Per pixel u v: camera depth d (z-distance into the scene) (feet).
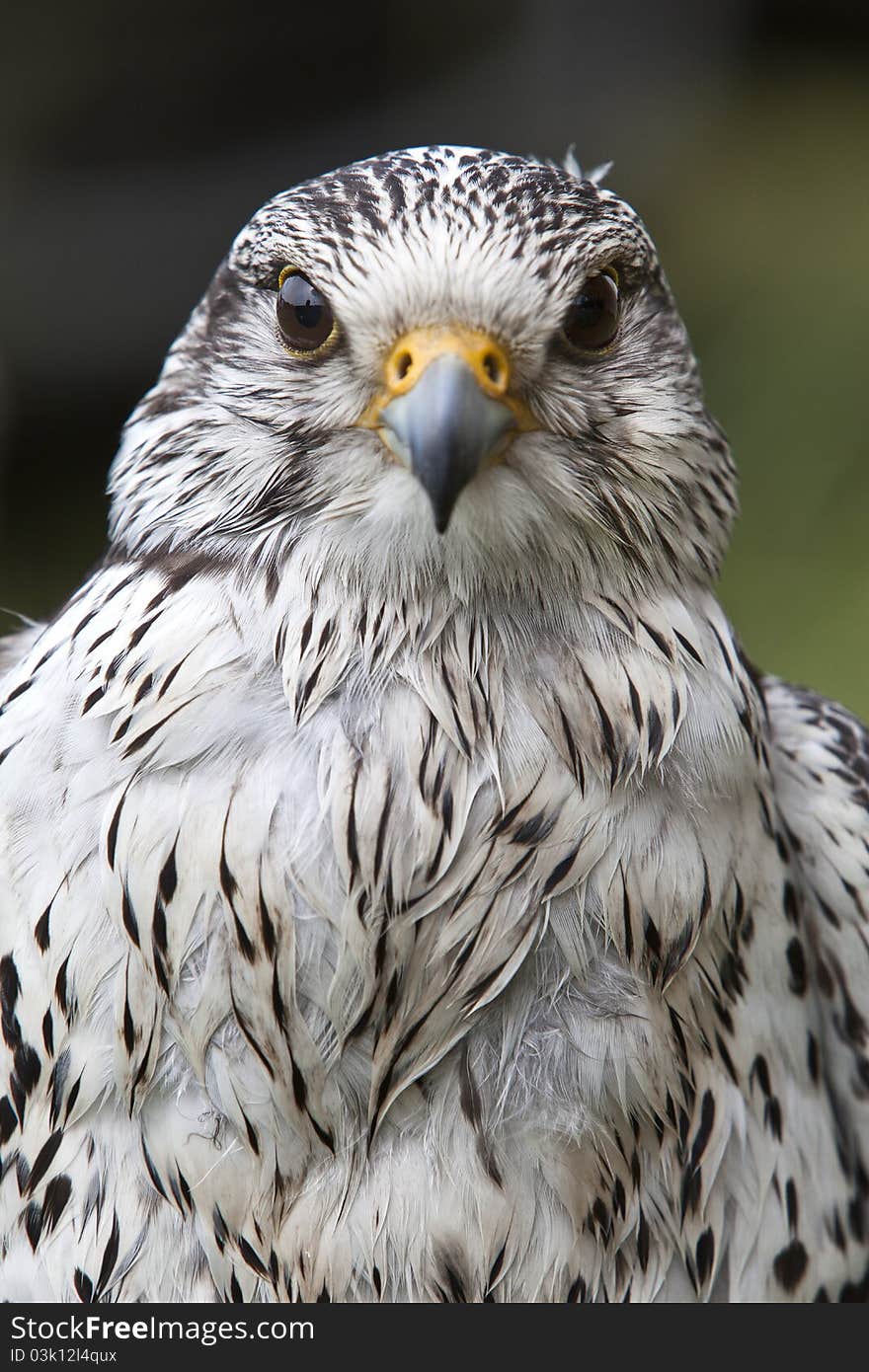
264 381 5.32
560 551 5.32
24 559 10.00
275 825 5.27
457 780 5.29
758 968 5.36
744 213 9.61
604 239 5.34
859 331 8.45
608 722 5.31
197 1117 5.29
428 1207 5.29
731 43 10.91
